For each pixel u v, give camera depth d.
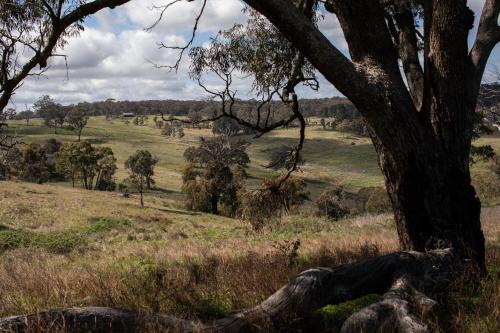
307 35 5.62
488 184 52.09
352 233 18.61
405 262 5.19
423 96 6.66
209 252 12.10
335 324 4.47
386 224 22.31
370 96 5.94
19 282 6.94
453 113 6.42
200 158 108.38
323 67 5.79
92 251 23.48
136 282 6.23
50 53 5.20
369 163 160.12
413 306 4.47
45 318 3.93
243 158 72.56
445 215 6.30
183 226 53.47
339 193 54.31
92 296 5.65
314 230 22.20
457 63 6.32
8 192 65.56
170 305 5.33
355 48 6.31
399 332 4.09
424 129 6.29
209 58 8.95
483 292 5.18
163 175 139.75
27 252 23.77
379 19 6.21
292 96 8.02
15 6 5.77
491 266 7.23
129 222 48.38
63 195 73.50
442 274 5.35
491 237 14.44
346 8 6.21
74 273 8.01
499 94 23.67
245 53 9.15
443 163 6.30
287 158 9.30
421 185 6.27
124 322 4.16
